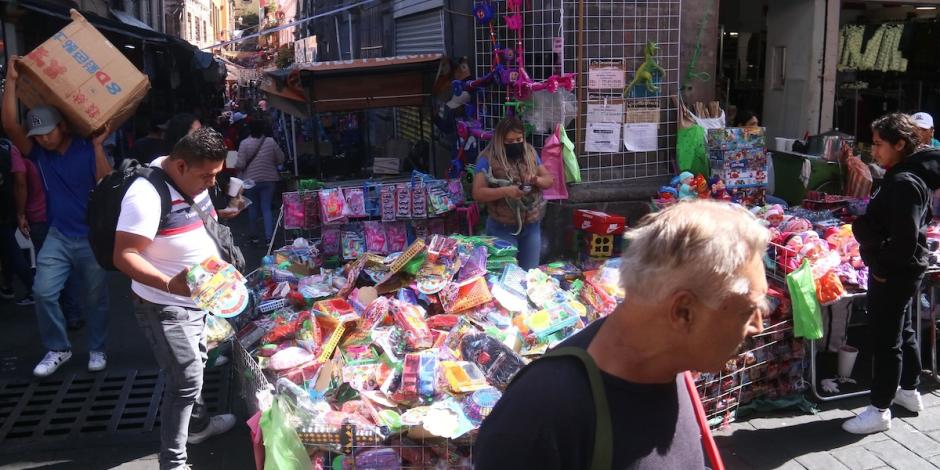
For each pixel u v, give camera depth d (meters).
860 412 4.42
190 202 3.44
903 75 9.55
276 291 4.52
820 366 5.02
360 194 6.00
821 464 3.88
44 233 5.89
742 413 4.39
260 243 9.23
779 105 8.33
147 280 3.17
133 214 3.19
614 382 1.44
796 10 7.96
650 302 1.39
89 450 4.05
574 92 6.07
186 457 3.66
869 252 3.95
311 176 8.89
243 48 36.03
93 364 5.02
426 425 3.00
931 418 4.34
